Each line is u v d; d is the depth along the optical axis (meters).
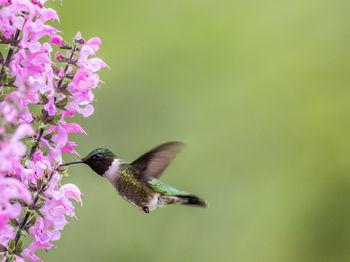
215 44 14.91
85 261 12.77
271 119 15.37
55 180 5.40
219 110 14.80
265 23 15.65
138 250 13.42
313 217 15.28
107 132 13.02
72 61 5.62
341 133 15.70
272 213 14.93
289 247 14.95
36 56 5.20
